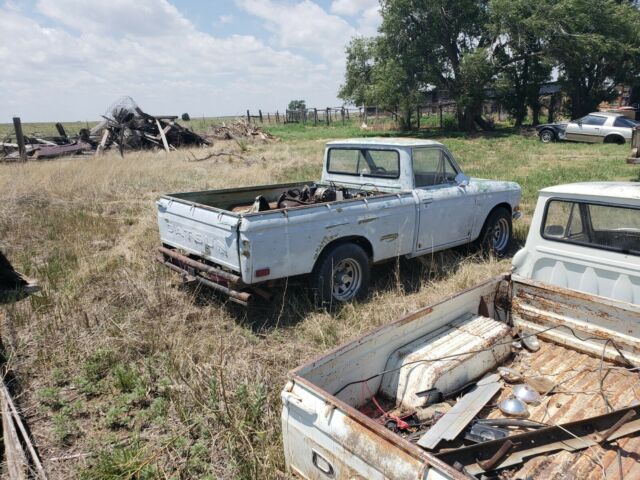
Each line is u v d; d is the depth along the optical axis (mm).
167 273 6297
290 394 2582
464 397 3199
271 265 4781
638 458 2619
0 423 3654
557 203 4410
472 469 2451
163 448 3303
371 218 5535
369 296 5770
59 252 7379
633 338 3543
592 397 3271
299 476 2670
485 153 19531
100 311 5270
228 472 3121
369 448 2215
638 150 10305
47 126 67562
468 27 28422
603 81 31094
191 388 3828
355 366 3088
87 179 12812
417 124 33500
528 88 30156
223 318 5234
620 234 4059
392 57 29250
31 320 5145
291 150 21312
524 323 4164
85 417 3723
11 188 11297
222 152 20031
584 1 25844
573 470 2535
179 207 5473
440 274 6391
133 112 23219
